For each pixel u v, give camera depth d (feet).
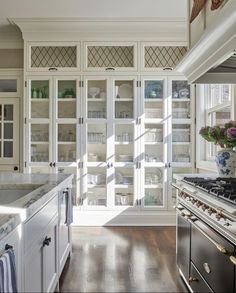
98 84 14.56
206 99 13.58
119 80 14.34
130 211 14.17
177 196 8.74
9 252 3.53
